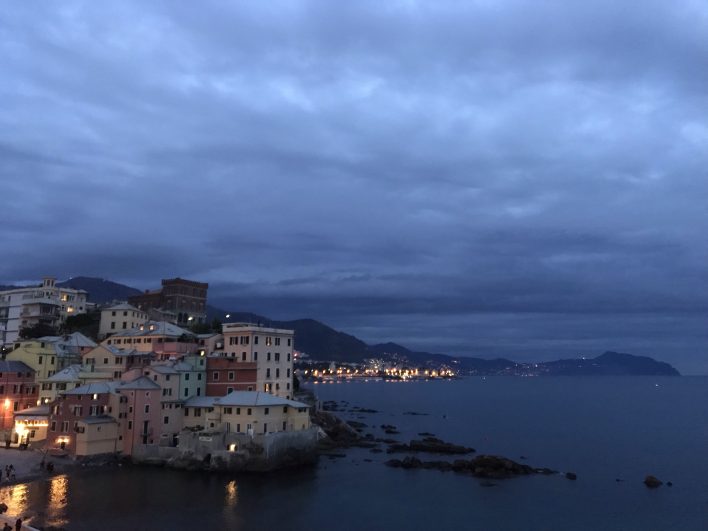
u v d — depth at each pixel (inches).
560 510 4052.7
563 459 6008.9
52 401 5128.0
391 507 4013.3
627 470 5442.9
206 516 3661.4
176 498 4010.8
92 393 4926.2
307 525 3590.1
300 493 4247.0
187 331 6953.7
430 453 6058.1
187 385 5546.3
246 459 4704.7
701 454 6382.9
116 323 7815.0
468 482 4744.1
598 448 6776.6
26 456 4852.4
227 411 4933.6
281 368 6122.1
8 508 3634.4
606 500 4318.4
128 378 5339.6
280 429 5014.8
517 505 4148.6
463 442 7165.4
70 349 6304.1
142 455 4872.0
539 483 4778.5
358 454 5856.3
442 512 3946.9
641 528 3700.8
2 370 5467.5
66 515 3567.9
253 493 4195.4
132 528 3393.2
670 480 5012.3
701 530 3673.7
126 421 4977.9
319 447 6053.2
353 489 4436.5
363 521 3710.6
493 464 5172.2
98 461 4776.1
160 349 6195.9
